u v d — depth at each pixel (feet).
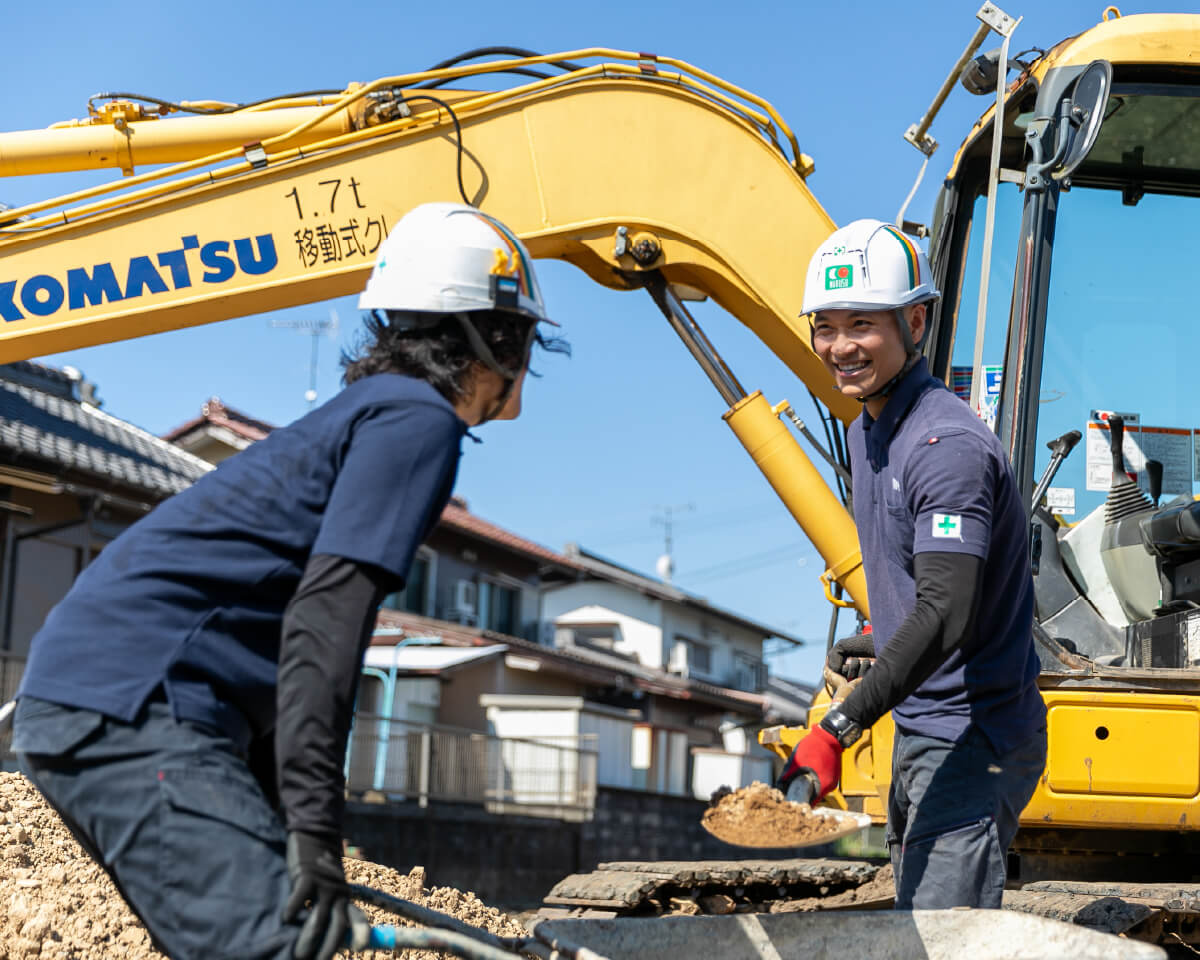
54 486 55.36
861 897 17.35
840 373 10.79
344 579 7.09
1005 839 10.53
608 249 18.42
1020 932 8.68
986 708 10.29
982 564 9.64
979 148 17.37
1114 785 13.42
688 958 9.45
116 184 17.83
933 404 10.41
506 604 101.04
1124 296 16.19
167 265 17.83
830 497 17.60
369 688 73.56
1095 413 15.98
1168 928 13.30
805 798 9.09
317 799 6.92
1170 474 16.01
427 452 7.42
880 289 10.50
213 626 7.34
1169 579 15.08
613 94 18.53
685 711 105.19
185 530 7.45
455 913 14.92
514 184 18.31
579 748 73.56
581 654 104.63
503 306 8.04
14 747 7.37
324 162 18.07
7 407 61.62
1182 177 16.28
